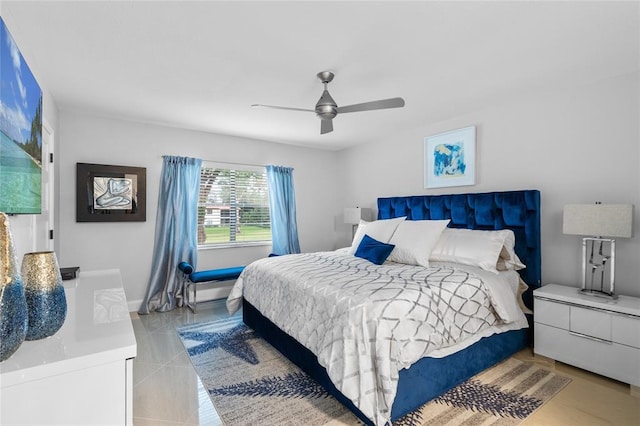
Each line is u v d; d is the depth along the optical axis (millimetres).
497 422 1868
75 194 3627
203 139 4457
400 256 3158
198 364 2607
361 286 2219
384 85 2816
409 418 1905
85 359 965
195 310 3955
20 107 1589
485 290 2447
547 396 2121
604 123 2670
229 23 1892
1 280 891
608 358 2252
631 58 2314
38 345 1039
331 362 1875
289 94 3023
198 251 4445
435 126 4023
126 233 3934
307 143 5191
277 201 5008
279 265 3090
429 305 2068
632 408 1992
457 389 2201
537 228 2973
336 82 2748
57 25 1907
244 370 2506
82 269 3680
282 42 2102
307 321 2273
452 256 3049
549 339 2561
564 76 2631
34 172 1853
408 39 2064
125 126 3908
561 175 2920
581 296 2463
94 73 2574
